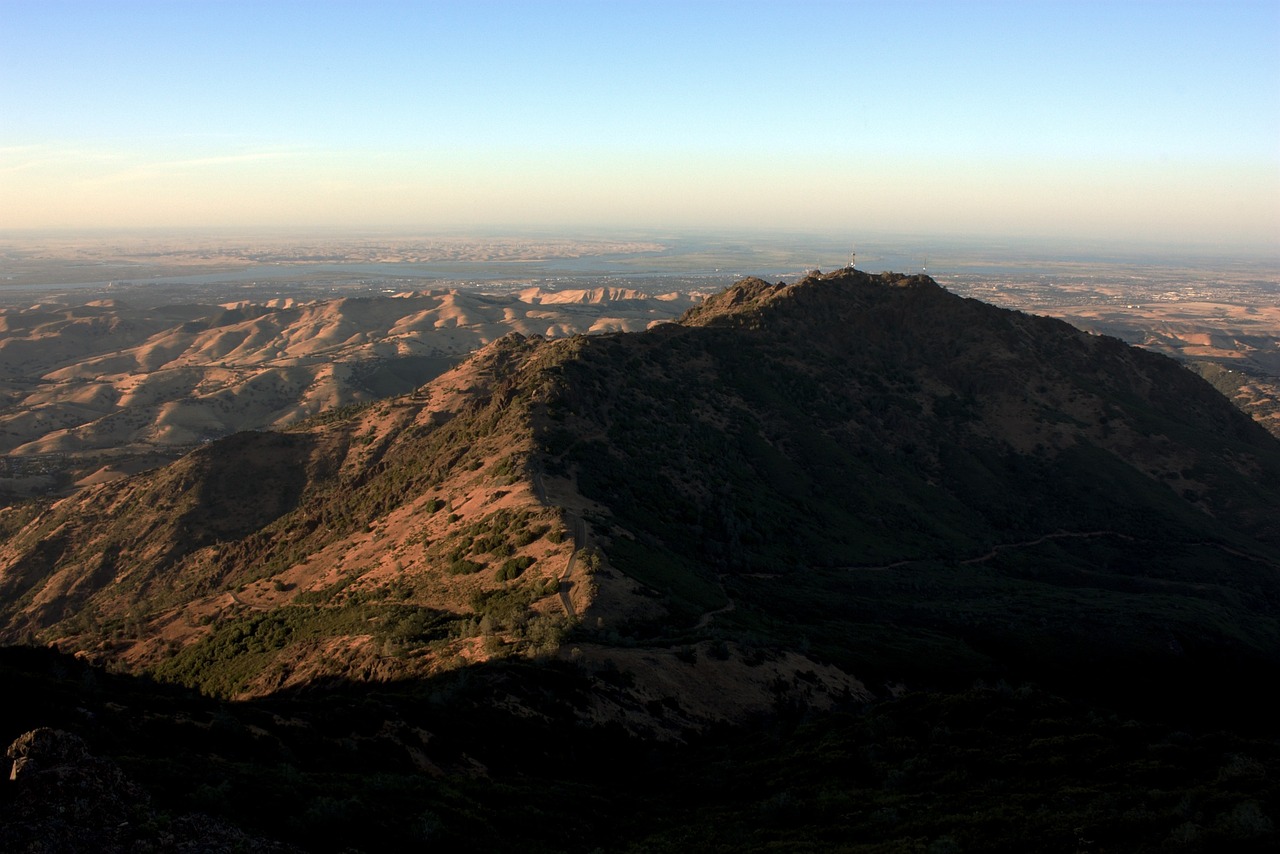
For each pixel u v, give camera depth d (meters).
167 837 25.73
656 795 45.31
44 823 24.27
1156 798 37.03
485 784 40.28
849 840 35.97
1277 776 39.12
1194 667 84.31
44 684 36.19
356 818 30.98
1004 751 46.62
